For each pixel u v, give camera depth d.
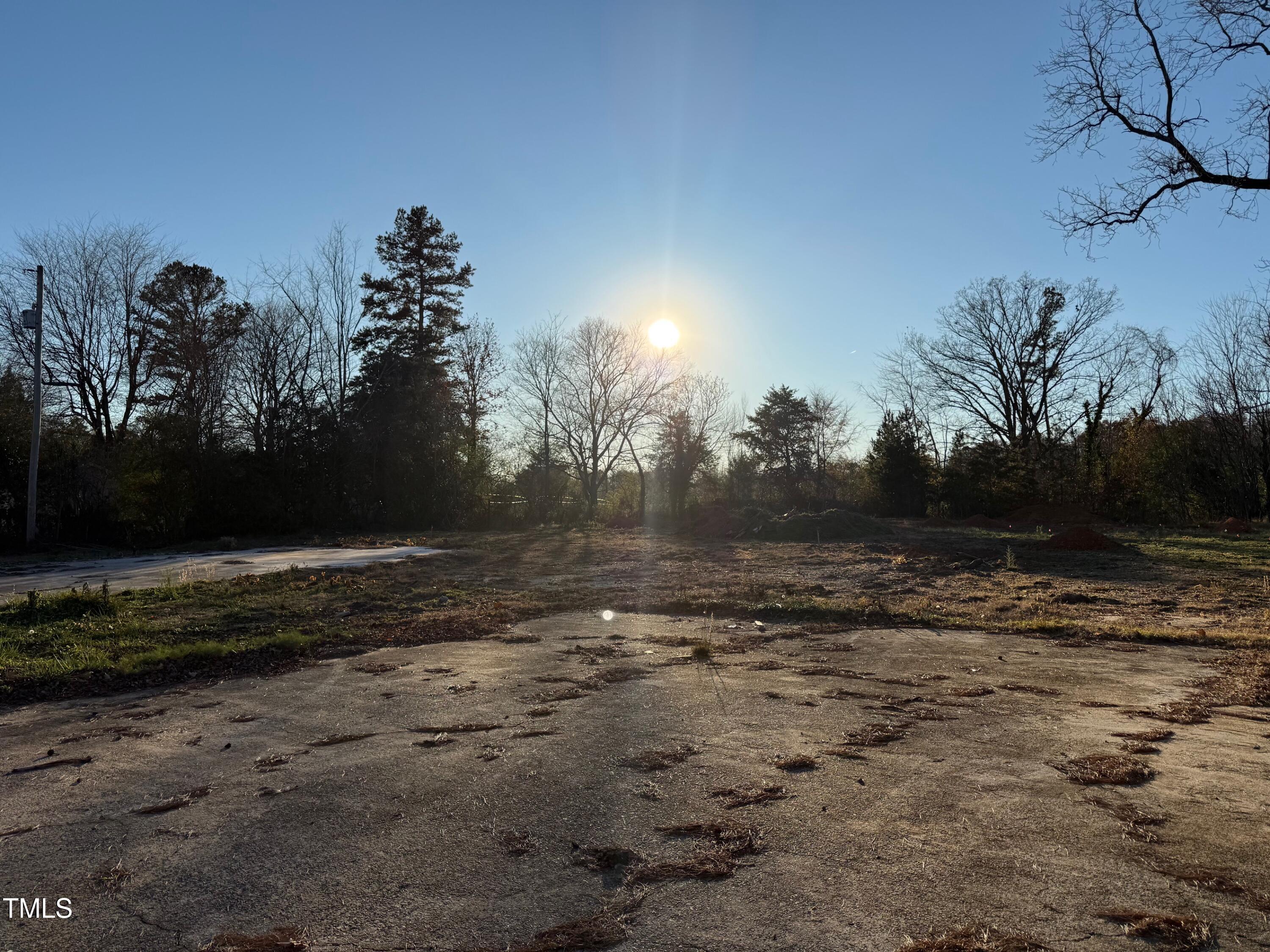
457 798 4.21
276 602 12.48
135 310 36.88
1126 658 7.89
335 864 3.48
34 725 6.16
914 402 48.69
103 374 36.41
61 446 28.39
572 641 9.14
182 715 6.28
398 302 38.47
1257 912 2.83
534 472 41.56
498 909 3.04
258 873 3.42
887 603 12.40
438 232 39.03
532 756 4.88
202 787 4.55
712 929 2.83
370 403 35.47
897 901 2.98
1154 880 3.09
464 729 5.55
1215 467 37.25
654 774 4.50
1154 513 36.47
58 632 9.96
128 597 13.11
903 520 38.75
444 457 36.47
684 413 42.62
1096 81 9.67
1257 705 5.89
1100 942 2.66
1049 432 43.88
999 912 2.87
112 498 28.98
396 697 6.60
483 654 8.42
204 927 2.98
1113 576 16.05
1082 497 39.06
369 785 4.47
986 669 7.37
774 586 14.87
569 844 3.60
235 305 36.31
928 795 4.07
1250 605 11.79
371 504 34.94
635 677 7.10
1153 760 4.57
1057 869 3.21
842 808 3.92
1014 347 44.38
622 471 43.50
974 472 40.69
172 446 29.94
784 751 4.86
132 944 2.88
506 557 21.52
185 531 29.92
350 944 2.82
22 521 27.47
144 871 3.47
